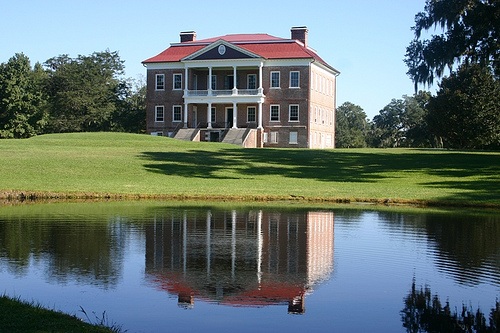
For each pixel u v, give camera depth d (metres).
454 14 42.12
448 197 30.03
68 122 94.44
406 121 139.88
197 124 75.62
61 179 34.66
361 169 42.19
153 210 24.91
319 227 20.83
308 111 72.44
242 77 75.50
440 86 78.88
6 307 9.75
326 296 12.25
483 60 43.62
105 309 11.14
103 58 101.31
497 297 12.25
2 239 17.64
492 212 25.69
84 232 19.03
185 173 38.78
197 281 13.22
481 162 44.78
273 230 20.08
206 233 19.28
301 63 72.44
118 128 95.81
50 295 11.95
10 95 90.81
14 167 37.19
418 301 11.95
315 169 41.97
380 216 23.95
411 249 16.92
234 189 32.22
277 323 10.56
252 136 70.12
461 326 10.51
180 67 75.75
